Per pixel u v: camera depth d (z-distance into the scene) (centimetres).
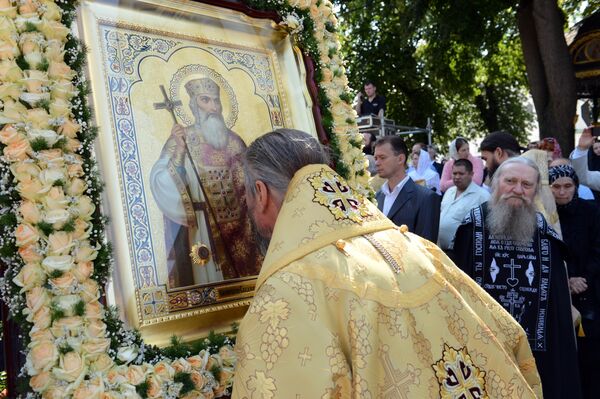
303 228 139
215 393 155
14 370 140
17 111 137
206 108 183
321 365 123
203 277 168
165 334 155
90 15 161
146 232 158
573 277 363
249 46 204
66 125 144
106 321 142
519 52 2003
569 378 291
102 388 133
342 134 226
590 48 1324
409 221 399
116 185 154
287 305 128
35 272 133
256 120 197
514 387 145
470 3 1571
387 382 129
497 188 303
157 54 175
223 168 183
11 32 140
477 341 145
